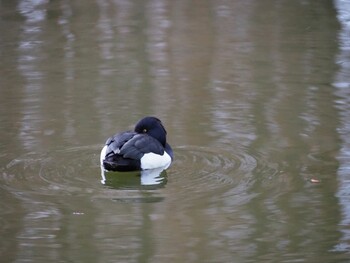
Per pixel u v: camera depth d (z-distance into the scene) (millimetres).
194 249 10062
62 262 9719
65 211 11000
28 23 22406
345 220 10812
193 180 12031
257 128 14219
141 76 17469
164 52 19422
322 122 14477
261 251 10016
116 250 10047
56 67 18234
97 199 11367
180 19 22547
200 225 10672
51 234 10445
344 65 18031
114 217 10875
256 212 11047
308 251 10023
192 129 14180
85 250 10000
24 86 16812
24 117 14852
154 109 15297
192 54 19156
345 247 10102
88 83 17016
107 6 24172
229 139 13648
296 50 19375
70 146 13289
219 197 11438
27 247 10109
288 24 21844
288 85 16703
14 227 10617
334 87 16484
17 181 11883
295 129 14164
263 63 18375
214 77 17375
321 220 10844
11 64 18547
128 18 22781
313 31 21047
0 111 15188
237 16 22781
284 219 10836
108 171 12195
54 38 20812
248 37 20625
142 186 11875
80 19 22781
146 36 20938
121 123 14508
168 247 10133
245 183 11898
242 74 17594
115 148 12266
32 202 11227
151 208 11117
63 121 14594
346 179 12062
